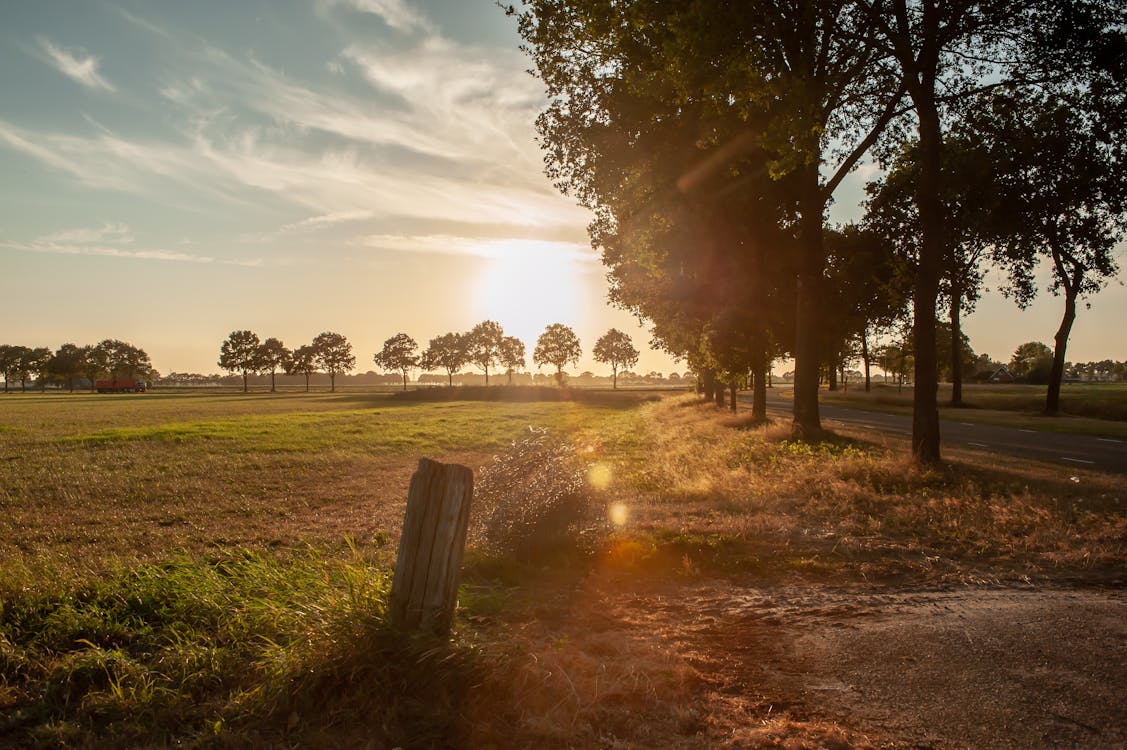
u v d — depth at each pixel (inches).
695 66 432.8
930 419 488.7
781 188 752.3
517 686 142.5
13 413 1971.0
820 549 280.5
